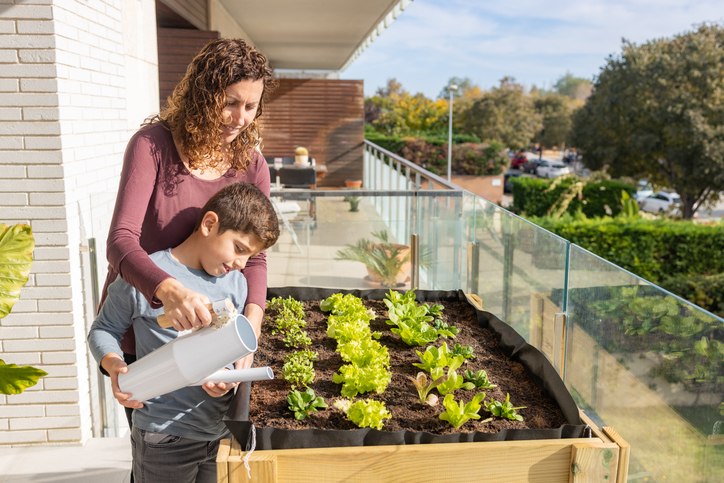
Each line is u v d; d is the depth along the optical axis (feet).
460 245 12.82
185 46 18.37
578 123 84.79
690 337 6.03
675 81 75.25
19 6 8.38
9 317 9.07
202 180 5.67
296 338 7.05
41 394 9.29
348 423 5.34
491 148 92.94
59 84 8.61
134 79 12.83
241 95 5.26
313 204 12.78
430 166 92.99
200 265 5.36
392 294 8.25
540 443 4.79
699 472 5.92
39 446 9.43
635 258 37.73
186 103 5.29
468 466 4.74
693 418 6.00
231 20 29.84
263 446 4.72
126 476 8.71
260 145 6.14
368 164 35.55
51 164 8.73
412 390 6.07
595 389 7.73
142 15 13.60
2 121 8.59
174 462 5.33
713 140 72.64
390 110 130.31
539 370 6.27
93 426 9.92
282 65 63.10
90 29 9.78
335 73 72.79
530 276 9.46
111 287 5.23
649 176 79.41
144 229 5.59
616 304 7.18
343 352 6.50
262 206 5.13
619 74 79.10
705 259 36.94
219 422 5.47
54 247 8.93
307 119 39.55
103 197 9.91
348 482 4.69
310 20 31.48
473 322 8.06
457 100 126.11
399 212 12.76
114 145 10.98
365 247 12.83
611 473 4.78
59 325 9.14
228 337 4.43
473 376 6.20
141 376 4.63
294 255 12.89
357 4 26.48
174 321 4.45
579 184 42.98
